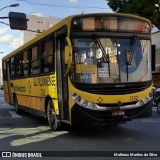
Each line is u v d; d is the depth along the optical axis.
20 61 16.25
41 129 12.05
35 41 13.45
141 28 10.55
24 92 15.50
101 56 9.93
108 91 9.77
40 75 12.71
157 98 19.09
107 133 11.10
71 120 9.90
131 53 10.21
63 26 10.34
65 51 9.80
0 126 12.95
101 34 10.04
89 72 9.80
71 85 9.84
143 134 10.91
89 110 9.66
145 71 10.38
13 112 18.62
